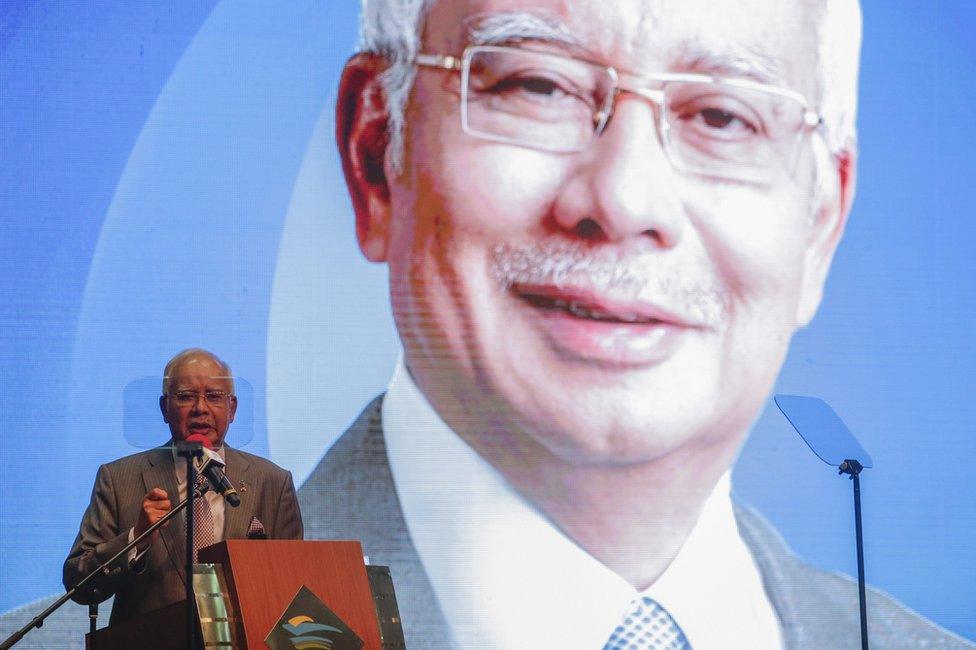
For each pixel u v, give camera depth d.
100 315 8.50
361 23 8.73
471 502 8.57
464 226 8.63
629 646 8.52
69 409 8.43
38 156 8.55
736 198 8.72
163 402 7.05
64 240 8.53
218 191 8.62
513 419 8.62
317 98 8.70
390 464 8.56
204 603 5.89
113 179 8.58
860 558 7.93
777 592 8.63
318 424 8.55
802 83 8.83
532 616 8.52
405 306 8.65
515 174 8.61
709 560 8.62
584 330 8.62
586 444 8.61
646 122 8.64
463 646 8.47
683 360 8.66
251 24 8.71
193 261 8.58
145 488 7.16
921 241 8.96
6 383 8.41
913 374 8.90
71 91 8.61
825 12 8.91
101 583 6.70
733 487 8.70
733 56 8.73
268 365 8.55
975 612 8.81
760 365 8.74
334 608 6.09
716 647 8.56
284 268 8.61
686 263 8.67
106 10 8.67
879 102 8.98
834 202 8.89
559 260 8.62
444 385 8.62
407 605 8.46
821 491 8.73
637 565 8.58
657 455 8.63
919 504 8.83
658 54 8.66
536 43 8.63
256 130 8.67
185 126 8.64
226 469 7.27
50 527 8.34
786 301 8.79
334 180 8.67
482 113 8.63
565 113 8.62
